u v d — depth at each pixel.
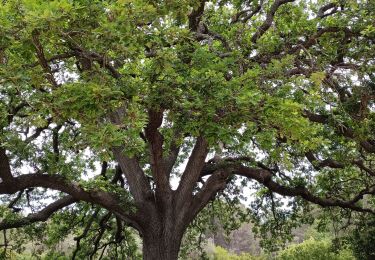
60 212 15.39
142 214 10.66
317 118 10.83
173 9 6.92
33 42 6.00
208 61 7.98
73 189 9.99
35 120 6.50
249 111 6.81
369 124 10.27
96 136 5.94
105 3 6.46
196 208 11.10
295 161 13.93
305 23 10.77
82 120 6.57
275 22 11.69
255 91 6.91
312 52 10.51
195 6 7.34
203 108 6.77
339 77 9.70
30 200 14.02
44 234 15.48
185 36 7.57
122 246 16.66
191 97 7.08
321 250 23.19
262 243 18.47
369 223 17.72
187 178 10.95
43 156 10.91
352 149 12.98
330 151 13.16
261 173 12.50
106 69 8.01
